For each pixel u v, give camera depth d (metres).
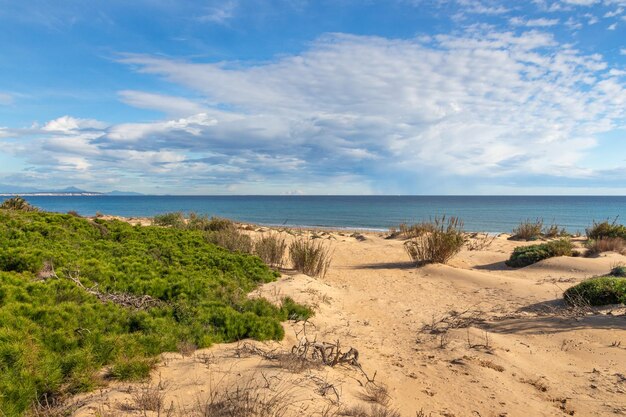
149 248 11.67
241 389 3.93
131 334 5.36
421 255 14.99
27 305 5.27
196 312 6.59
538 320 7.81
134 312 6.10
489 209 80.62
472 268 15.09
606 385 5.11
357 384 4.75
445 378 5.32
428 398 4.71
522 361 5.95
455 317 8.44
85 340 4.83
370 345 6.65
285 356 5.05
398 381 5.15
